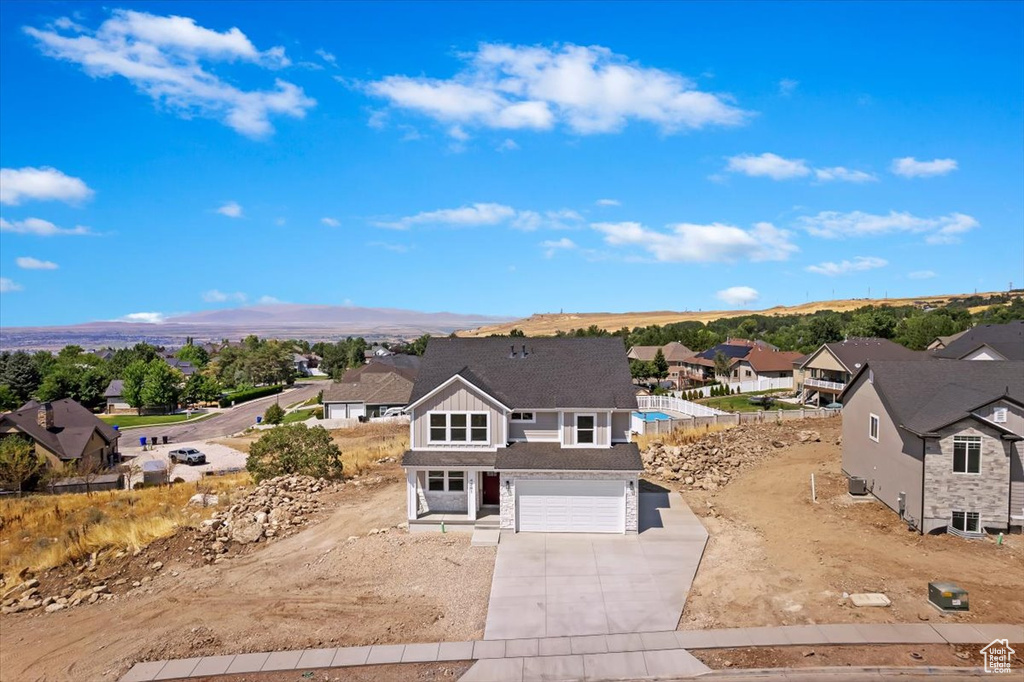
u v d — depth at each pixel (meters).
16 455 46.06
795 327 140.62
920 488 25.95
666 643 18.00
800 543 25.02
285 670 17.36
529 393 29.17
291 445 36.44
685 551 24.53
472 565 23.64
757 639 18.00
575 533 26.55
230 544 26.70
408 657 17.75
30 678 17.64
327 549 25.80
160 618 20.70
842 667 16.44
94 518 30.97
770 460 38.88
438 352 32.41
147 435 79.75
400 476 37.72
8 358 123.38
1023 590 20.44
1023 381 28.69
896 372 30.12
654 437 44.00
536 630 18.91
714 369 92.88
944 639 17.64
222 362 157.38
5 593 23.31
